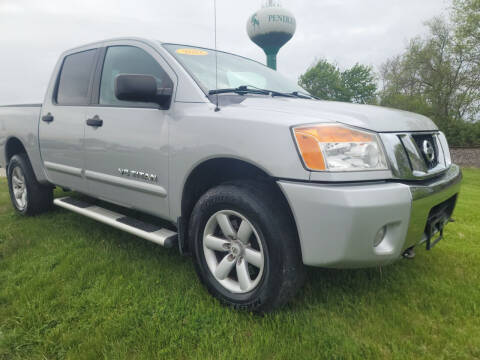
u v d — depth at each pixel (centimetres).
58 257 261
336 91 4834
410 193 165
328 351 160
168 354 160
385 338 170
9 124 381
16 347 165
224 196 190
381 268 250
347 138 165
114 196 268
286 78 331
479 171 1301
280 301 181
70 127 296
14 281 227
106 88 275
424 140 198
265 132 172
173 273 239
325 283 227
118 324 178
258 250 191
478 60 1939
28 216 374
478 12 1886
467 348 166
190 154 202
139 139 234
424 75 2478
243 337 173
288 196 165
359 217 153
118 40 279
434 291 218
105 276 229
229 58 293
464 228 356
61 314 190
